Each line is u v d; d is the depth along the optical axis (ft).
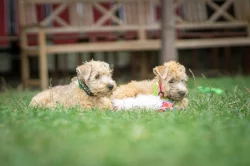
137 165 9.89
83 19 40.70
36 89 39.40
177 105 21.33
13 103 21.98
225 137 13.09
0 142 12.62
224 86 32.14
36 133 13.71
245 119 17.26
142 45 40.04
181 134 13.37
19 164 10.14
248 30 44.09
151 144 11.98
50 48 37.99
